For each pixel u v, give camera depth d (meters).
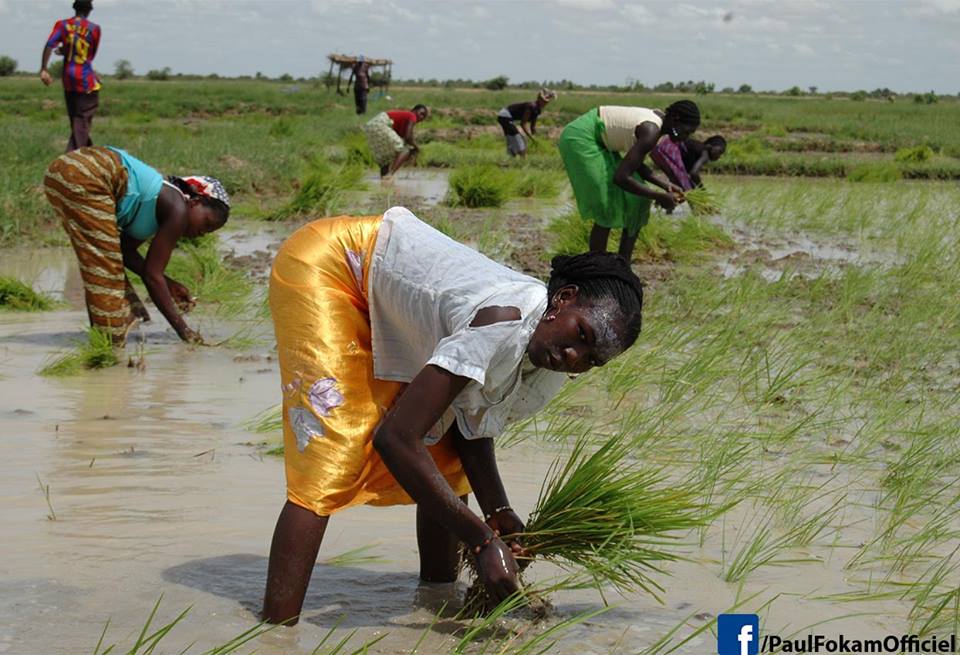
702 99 68.31
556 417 5.38
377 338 3.12
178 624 3.10
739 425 5.34
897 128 36.50
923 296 8.43
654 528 3.23
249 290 8.48
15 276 9.14
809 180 21.45
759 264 10.37
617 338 2.80
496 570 2.89
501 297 2.87
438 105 46.41
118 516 3.96
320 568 3.61
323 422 3.05
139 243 7.04
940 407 5.72
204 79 128.25
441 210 14.04
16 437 4.91
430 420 2.83
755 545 3.65
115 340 6.59
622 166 8.16
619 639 3.10
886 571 3.67
